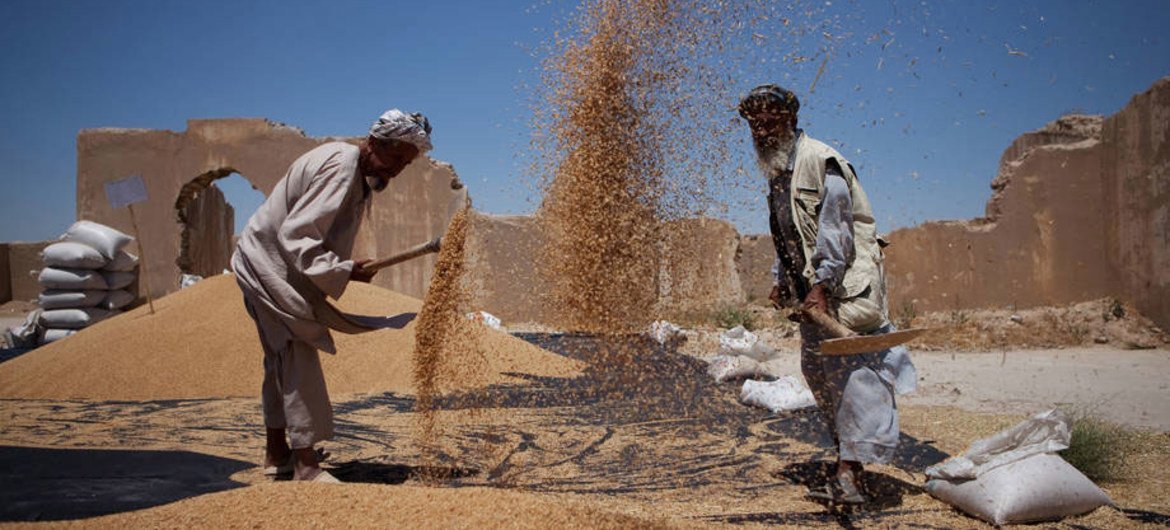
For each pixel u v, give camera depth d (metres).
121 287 11.74
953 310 12.46
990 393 6.42
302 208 3.17
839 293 3.16
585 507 2.80
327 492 2.76
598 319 3.20
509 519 2.55
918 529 2.88
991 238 12.34
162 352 6.28
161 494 3.03
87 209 15.07
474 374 3.62
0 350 10.05
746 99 3.22
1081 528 2.89
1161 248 10.51
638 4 3.19
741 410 5.09
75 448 3.89
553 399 5.23
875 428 3.10
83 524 2.54
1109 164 11.78
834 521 2.95
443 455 3.87
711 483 3.44
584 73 3.20
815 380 3.39
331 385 6.08
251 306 3.29
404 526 2.47
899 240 12.95
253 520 2.53
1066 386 6.82
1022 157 12.38
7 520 2.63
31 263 20.39
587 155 3.16
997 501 2.93
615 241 3.16
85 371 6.05
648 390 3.52
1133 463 3.80
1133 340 10.37
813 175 3.22
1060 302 12.01
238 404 5.47
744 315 11.95
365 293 7.36
